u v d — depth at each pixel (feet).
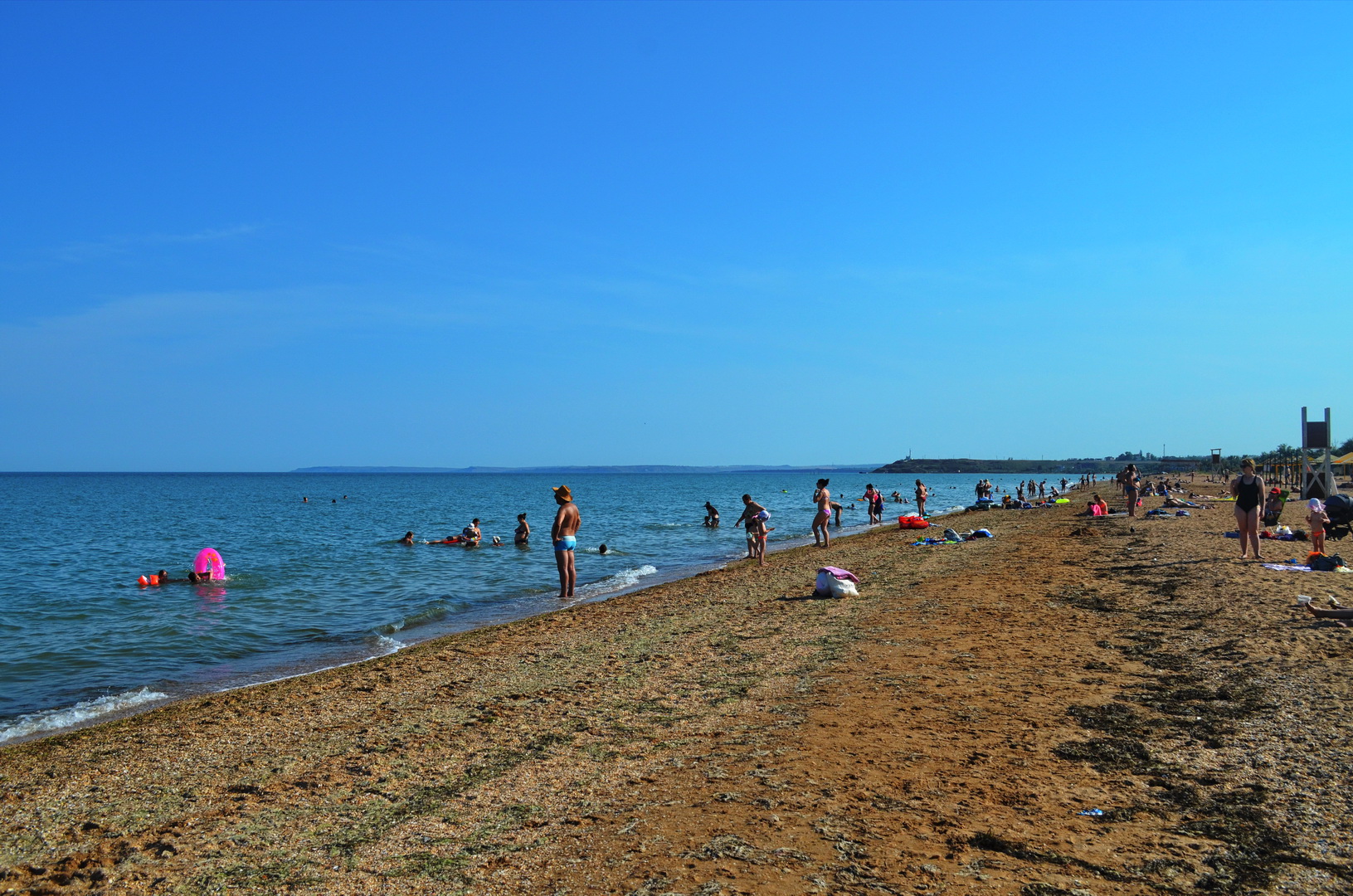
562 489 57.88
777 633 36.65
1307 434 106.93
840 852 14.37
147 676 36.52
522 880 13.98
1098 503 103.60
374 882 14.26
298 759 22.16
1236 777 17.11
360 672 33.81
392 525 150.82
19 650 41.86
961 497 285.23
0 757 23.45
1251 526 47.80
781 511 184.55
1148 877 13.10
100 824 17.90
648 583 64.18
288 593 61.26
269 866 15.20
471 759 21.33
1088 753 19.13
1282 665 25.05
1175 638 30.40
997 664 28.32
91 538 121.80
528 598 58.23
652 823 16.19
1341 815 14.99
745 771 18.99
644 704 26.11
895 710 23.41
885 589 47.75
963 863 13.80
